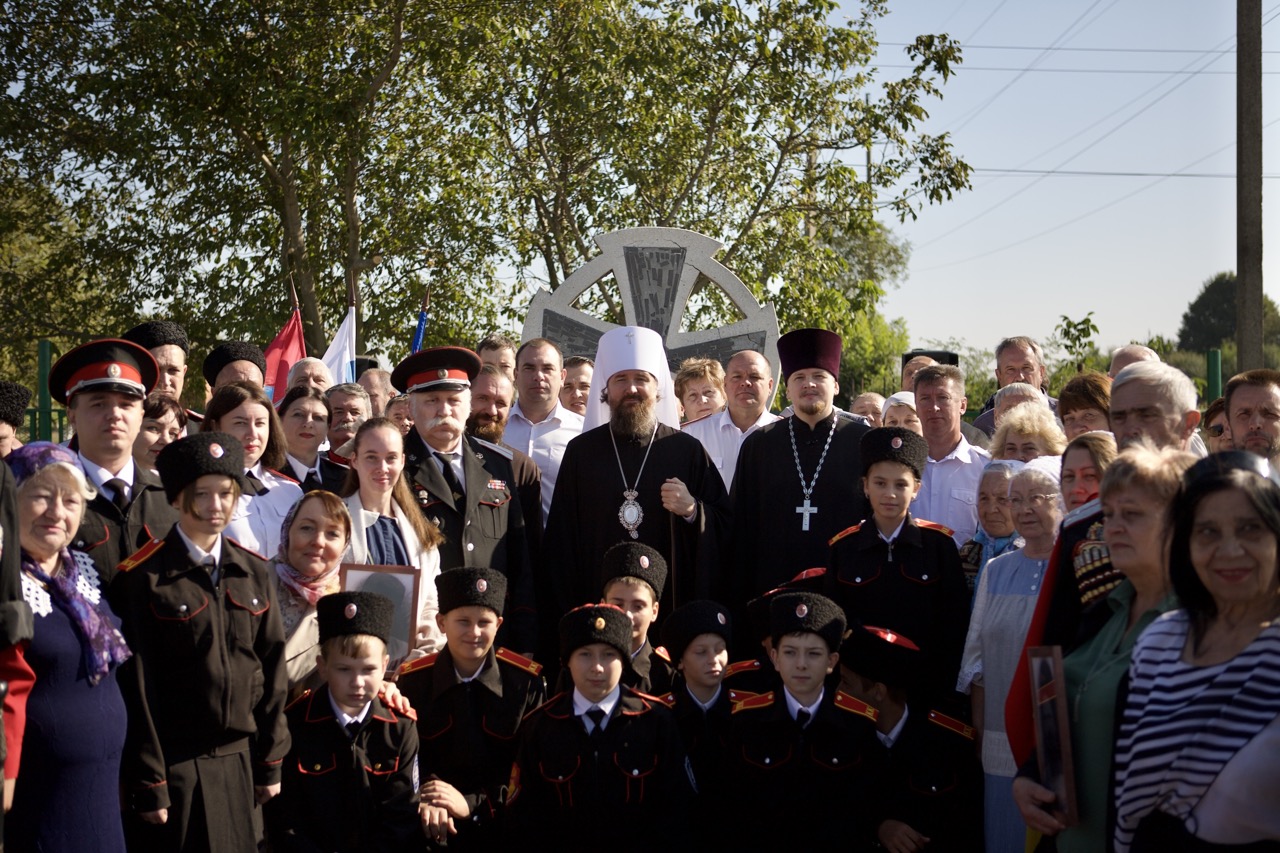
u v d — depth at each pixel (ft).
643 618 18.08
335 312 56.75
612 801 15.98
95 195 57.31
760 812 16.39
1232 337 164.76
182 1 52.29
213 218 56.54
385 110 54.75
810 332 21.59
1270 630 10.16
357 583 16.66
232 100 52.85
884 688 17.28
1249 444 17.15
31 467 14.29
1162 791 10.50
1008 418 19.43
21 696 12.87
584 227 56.03
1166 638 10.93
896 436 18.35
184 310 56.85
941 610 18.06
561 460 22.02
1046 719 12.10
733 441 24.63
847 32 52.60
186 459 15.03
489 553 19.39
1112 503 12.00
